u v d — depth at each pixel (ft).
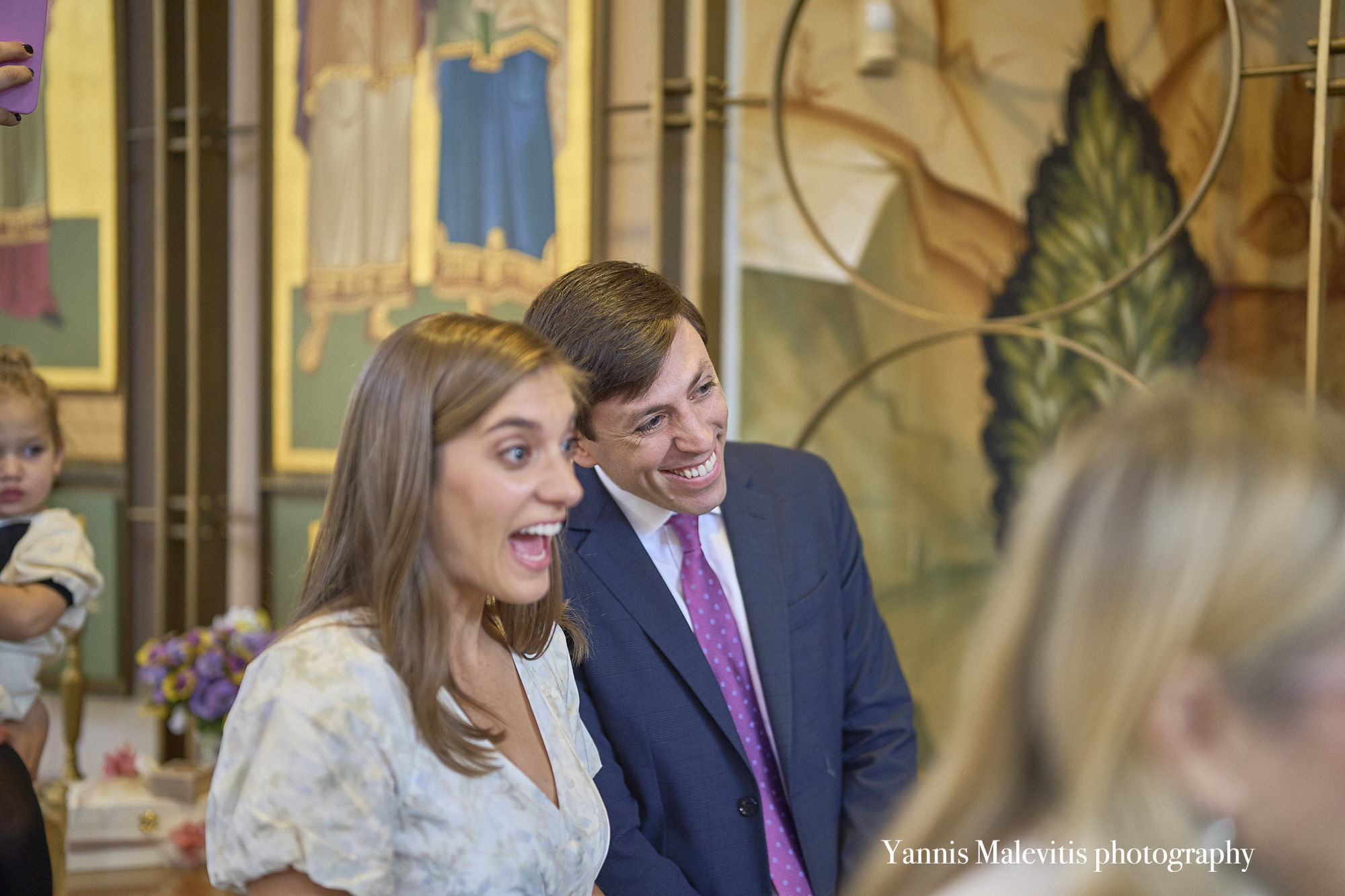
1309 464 1.70
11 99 4.81
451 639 3.84
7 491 7.18
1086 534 1.78
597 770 4.50
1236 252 8.67
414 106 10.09
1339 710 1.59
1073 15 8.85
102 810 9.06
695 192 9.01
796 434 9.33
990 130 9.01
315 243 10.42
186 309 10.70
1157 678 1.66
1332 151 8.34
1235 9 7.27
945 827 1.89
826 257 9.21
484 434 3.50
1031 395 9.05
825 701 5.54
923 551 9.27
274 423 10.59
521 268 9.84
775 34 9.19
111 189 10.75
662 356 4.83
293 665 3.40
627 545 5.37
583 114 9.61
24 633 6.70
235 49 10.71
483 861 3.48
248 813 3.24
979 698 1.91
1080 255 8.93
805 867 5.30
